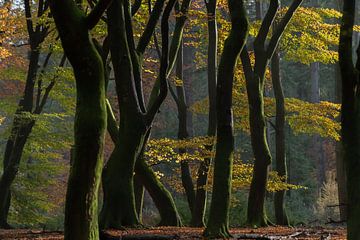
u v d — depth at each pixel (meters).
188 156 16.95
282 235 11.45
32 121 19.70
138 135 13.20
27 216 22.19
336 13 19.30
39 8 18.73
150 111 13.35
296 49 20.69
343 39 7.00
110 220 12.88
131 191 13.21
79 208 6.16
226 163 10.48
